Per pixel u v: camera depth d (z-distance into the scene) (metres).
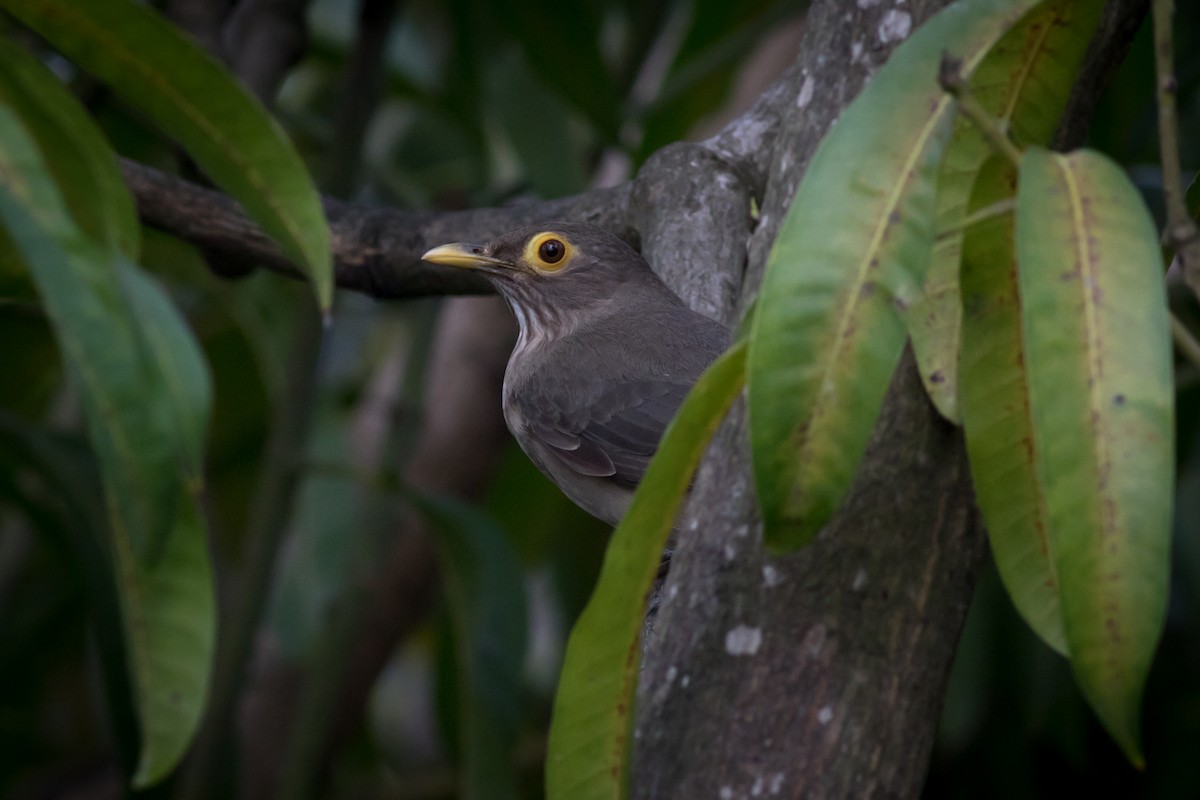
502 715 9.15
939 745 11.04
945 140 4.07
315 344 10.07
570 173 11.30
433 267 9.48
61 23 4.69
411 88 12.42
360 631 11.60
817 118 5.74
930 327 4.96
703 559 5.21
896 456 5.11
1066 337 3.81
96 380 3.77
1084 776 11.52
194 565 4.20
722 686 5.00
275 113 10.75
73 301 3.78
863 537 5.04
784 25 13.65
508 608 9.40
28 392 12.65
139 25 4.61
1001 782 11.02
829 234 3.99
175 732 4.18
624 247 10.01
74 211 4.34
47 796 12.90
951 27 4.23
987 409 4.55
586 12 10.83
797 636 4.99
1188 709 11.23
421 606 13.13
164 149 11.66
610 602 4.42
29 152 3.90
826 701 4.93
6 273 4.63
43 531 10.59
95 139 4.45
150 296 3.94
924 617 5.06
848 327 3.95
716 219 7.95
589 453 9.63
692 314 7.57
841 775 4.89
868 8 5.69
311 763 10.32
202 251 9.15
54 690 13.52
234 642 9.85
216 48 10.32
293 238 4.82
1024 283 3.83
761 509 3.95
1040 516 4.55
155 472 3.79
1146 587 3.70
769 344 3.93
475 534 9.53
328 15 14.25
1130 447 3.74
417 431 11.34
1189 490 11.17
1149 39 10.30
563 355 9.77
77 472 9.50
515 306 10.13
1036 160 3.96
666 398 9.49
